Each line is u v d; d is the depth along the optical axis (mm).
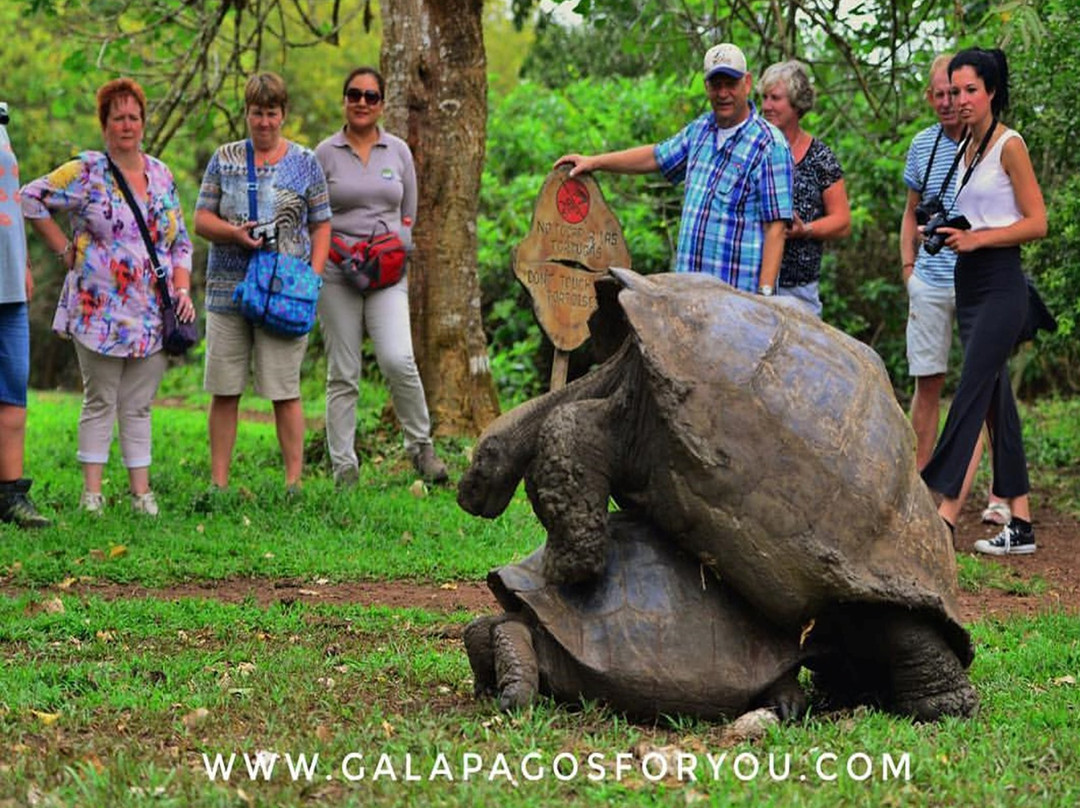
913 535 4977
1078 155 11578
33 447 12250
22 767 4500
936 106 8898
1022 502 8938
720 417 4840
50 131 27047
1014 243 7824
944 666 5043
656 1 12867
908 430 5199
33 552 8133
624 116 18953
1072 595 7859
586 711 4980
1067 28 10578
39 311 29453
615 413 5055
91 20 14188
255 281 9359
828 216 8391
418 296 11438
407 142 11359
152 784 4297
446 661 6039
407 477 10352
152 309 9148
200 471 11070
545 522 5086
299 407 9812
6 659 6121
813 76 12789
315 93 30438
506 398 16219
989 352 8008
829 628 5082
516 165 19625
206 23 13391
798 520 4809
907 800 4301
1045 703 5426
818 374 5000
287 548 8500
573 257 7648
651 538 5148
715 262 7680
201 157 29547
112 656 6246
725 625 4988
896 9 12180
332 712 5227
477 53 11484
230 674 5855
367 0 13641
